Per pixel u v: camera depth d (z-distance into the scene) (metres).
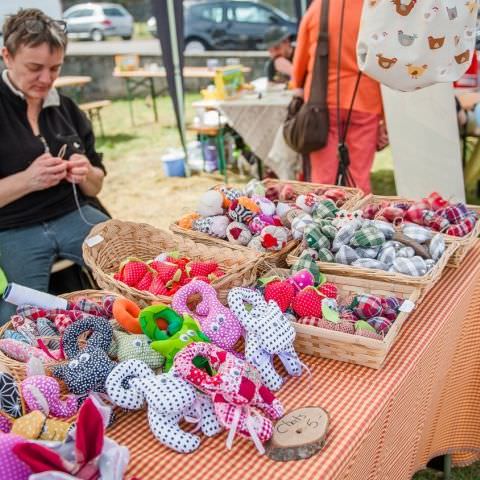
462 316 1.68
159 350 1.17
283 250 1.66
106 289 1.52
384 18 1.56
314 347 1.29
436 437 1.83
